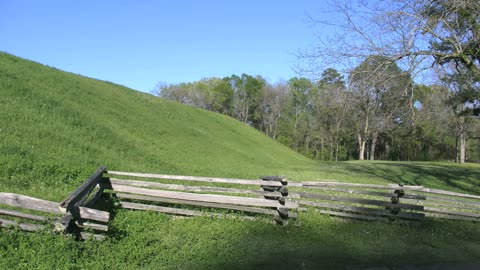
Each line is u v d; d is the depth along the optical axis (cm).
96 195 863
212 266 660
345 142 7256
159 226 820
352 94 1338
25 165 1014
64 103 1753
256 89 9038
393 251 817
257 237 810
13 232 625
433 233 968
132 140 1778
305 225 909
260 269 667
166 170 1491
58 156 1193
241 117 9269
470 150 7712
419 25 1309
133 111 2397
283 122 8125
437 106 1518
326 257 749
